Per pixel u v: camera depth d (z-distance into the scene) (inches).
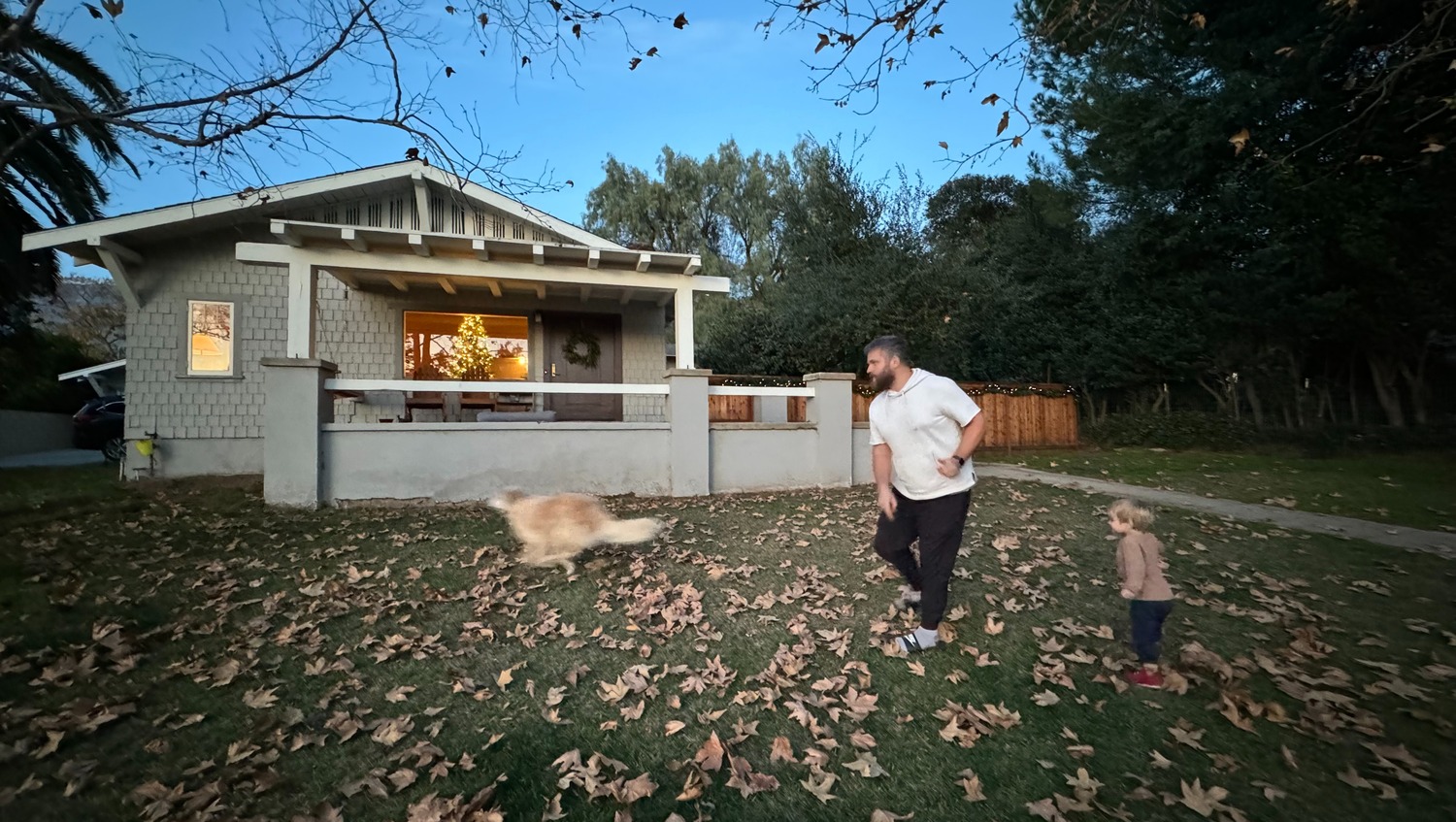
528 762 118.3
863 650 164.7
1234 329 625.3
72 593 194.2
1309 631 174.2
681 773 115.8
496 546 249.6
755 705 138.8
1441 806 107.4
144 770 115.2
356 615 185.8
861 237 692.1
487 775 114.3
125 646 160.4
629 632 175.9
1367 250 482.3
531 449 340.2
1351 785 112.3
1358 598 204.8
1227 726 130.6
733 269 1211.9
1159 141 538.6
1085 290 751.7
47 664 152.9
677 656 162.2
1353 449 563.8
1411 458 526.0
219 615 183.0
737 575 222.1
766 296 967.6
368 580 213.5
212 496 335.0
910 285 642.8
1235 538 277.4
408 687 144.2
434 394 451.2
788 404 647.1
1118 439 692.1
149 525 274.2
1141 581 146.9
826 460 390.0
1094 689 145.3
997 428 653.9
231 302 426.6
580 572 223.0
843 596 203.6
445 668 154.5
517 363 482.9
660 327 504.7
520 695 142.6
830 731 128.6
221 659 157.3
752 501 346.3
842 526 288.8
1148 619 147.1
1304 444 589.0
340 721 130.1
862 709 135.3
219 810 103.7
